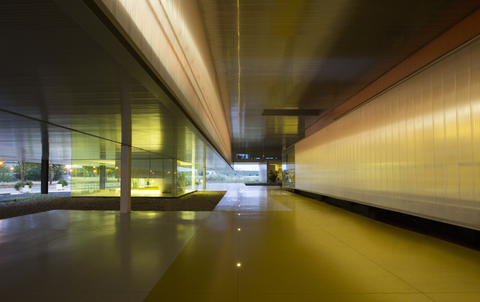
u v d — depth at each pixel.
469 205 4.15
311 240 5.24
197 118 6.07
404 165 5.87
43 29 2.29
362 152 7.96
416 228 6.38
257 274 3.47
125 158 9.34
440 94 4.80
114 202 13.10
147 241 5.16
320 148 12.18
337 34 5.60
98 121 6.01
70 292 2.94
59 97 4.21
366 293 2.92
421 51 6.14
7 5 1.94
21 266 3.76
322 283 3.18
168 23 3.68
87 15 1.95
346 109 10.16
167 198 15.16
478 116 4.00
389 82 7.41
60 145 10.36
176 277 3.36
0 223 7.07
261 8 4.77
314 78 8.02
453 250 4.55
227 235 5.66
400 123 6.02
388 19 5.01
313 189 13.26
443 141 4.72
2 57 2.82
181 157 16.16
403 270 3.62
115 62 2.94
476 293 2.92
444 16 4.92
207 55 6.48
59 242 5.09
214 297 2.82
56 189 26.67
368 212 8.15
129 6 2.37
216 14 5.04
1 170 22.75
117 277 3.36
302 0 4.49
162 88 3.65
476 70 4.05
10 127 6.75
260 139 22.62
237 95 9.89
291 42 5.92
